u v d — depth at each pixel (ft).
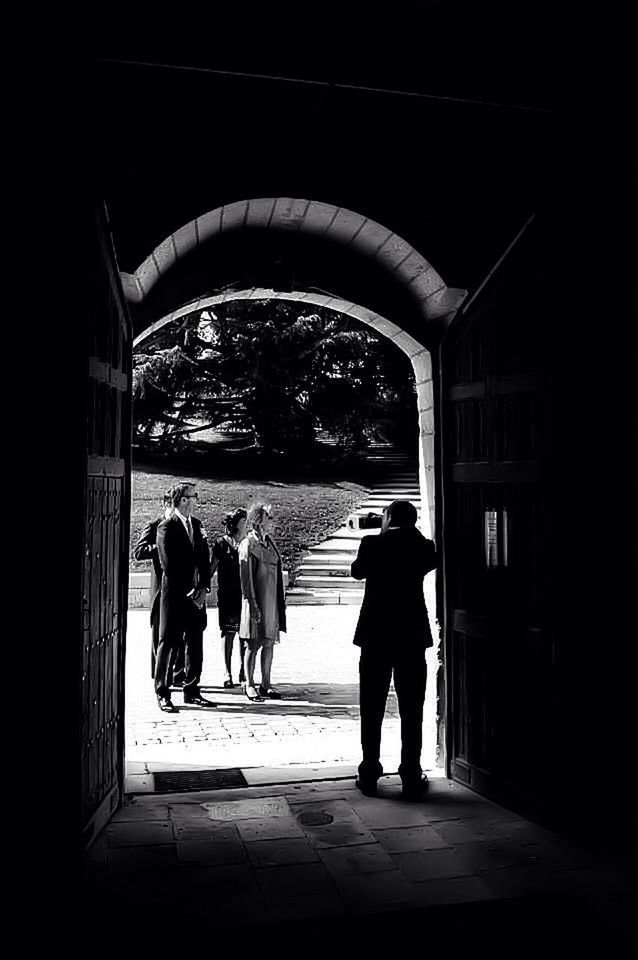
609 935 10.46
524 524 14.76
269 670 24.95
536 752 14.34
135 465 63.26
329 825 14.26
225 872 12.31
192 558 23.06
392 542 16.16
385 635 15.85
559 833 13.79
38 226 12.10
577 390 13.92
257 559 24.56
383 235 16.63
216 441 70.18
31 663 11.95
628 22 14.47
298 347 60.64
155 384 59.57
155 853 13.03
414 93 15.25
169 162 15.24
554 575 13.89
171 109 15.21
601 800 13.93
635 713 14.07
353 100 15.92
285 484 62.64
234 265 17.33
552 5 14.92
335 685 26.96
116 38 14.20
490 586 15.90
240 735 20.70
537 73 15.34
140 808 15.17
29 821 11.82
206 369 61.05
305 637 36.40
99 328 13.43
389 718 22.90
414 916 10.96
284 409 62.85
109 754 14.55
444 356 17.39
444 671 17.37
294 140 15.78
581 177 14.35
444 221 16.43
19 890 11.61
